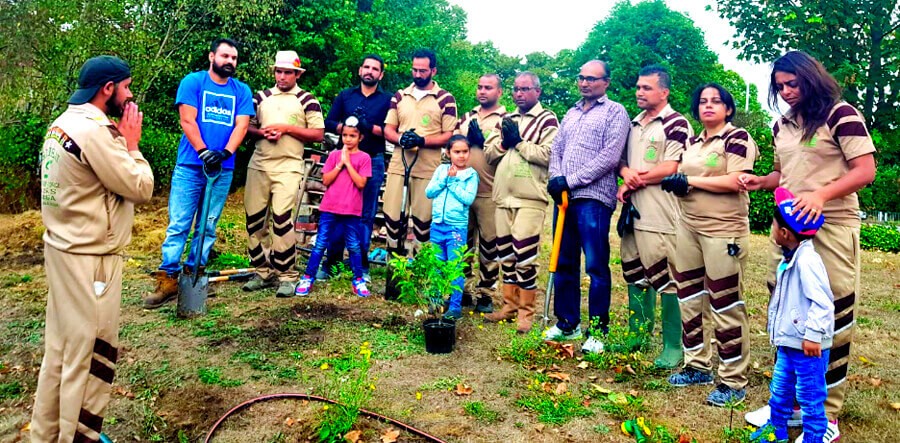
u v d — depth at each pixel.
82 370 2.63
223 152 5.13
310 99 5.79
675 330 4.11
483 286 5.52
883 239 13.00
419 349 4.38
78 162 2.54
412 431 3.12
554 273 4.61
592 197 4.29
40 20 10.03
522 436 3.10
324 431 3.04
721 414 3.39
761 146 15.48
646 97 4.05
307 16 15.34
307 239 7.64
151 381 3.71
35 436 2.69
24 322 4.76
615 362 4.08
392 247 5.85
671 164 3.91
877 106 15.71
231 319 4.84
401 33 19.11
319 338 4.49
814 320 2.75
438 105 5.79
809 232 2.85
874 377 4.20
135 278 6.24
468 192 5.14
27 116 10.68
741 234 3.54
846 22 14.55
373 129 6.07
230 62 5.20
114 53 10.94
